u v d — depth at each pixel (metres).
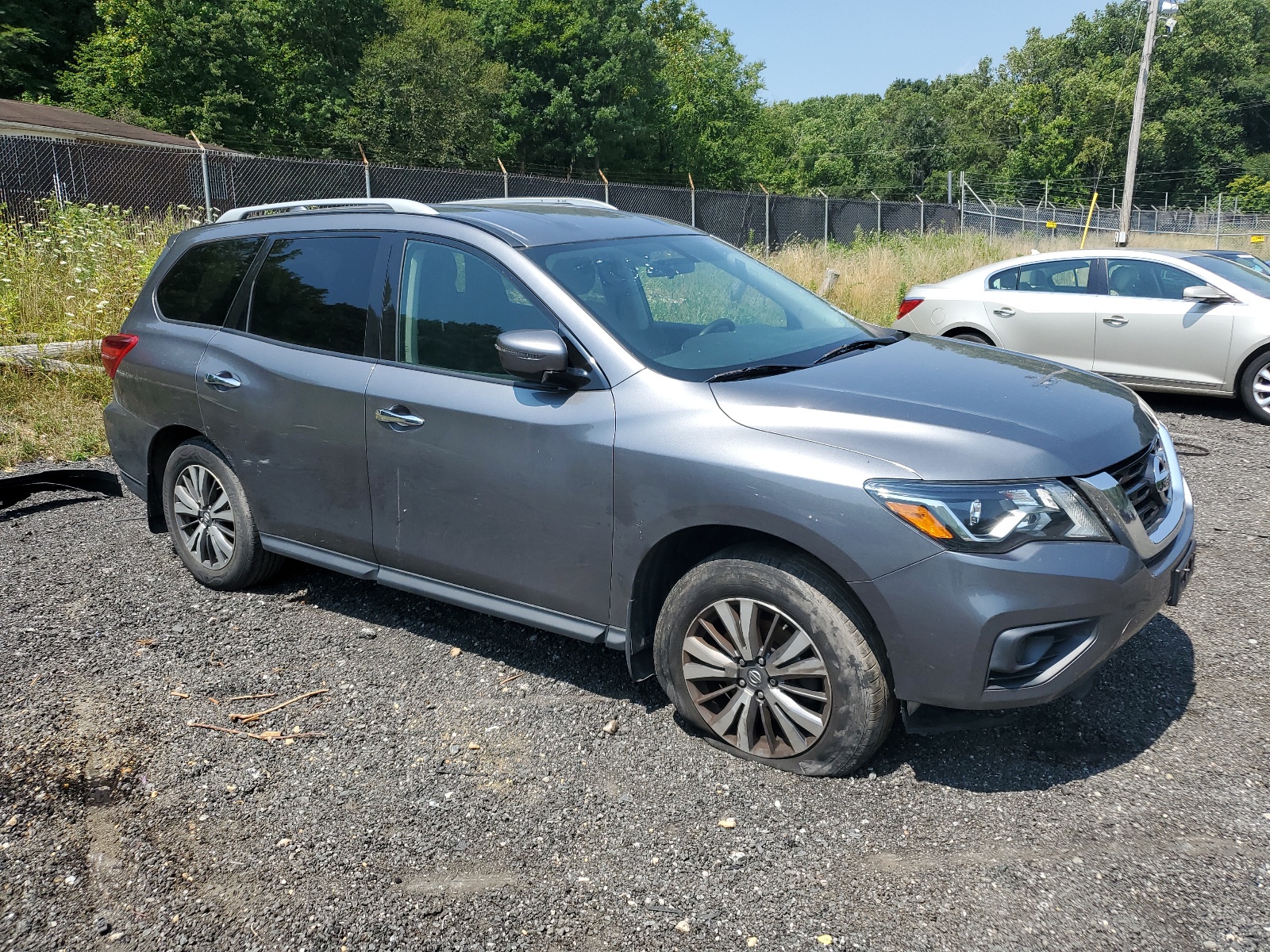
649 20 57.62
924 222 30.16
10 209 17.14
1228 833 2.73
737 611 3.09
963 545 2.70
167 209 14.05
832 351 3.62
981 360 3.62
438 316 3.67
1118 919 2.40
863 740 2.92
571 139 48.72
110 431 4.87
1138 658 3.82
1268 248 37.50
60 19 43.00
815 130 82.25
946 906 2.47
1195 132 78.25
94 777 3.12
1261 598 4.36
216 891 2.59
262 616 4.34
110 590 4.62
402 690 3.68
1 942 2.41
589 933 2.41
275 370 4.06
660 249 4.00
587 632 3.36
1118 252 8.80
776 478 2.86
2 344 8.80
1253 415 8.13
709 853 2.70
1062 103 80.19
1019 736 3.27
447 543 3.64
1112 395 3.38
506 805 2.94
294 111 40.94
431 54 41.34
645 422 3.12
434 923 2.46
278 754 3.25
